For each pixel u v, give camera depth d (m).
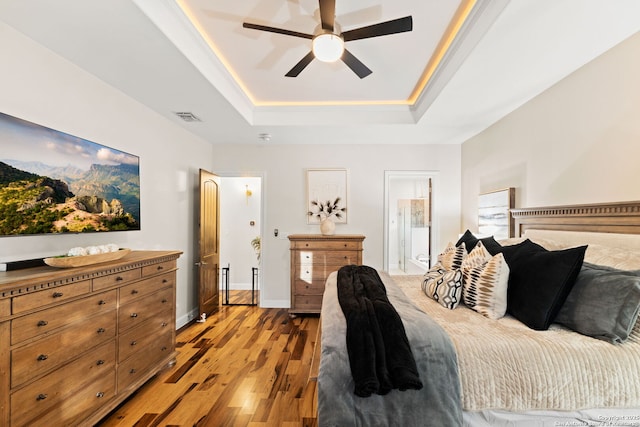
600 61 2.06
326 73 2.79
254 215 5.66
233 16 1.99
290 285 4.24
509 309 1.81
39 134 1.87
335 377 1.33
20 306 1.38
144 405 2.10
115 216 2.51
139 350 2.20
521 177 2.98
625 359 1.32
